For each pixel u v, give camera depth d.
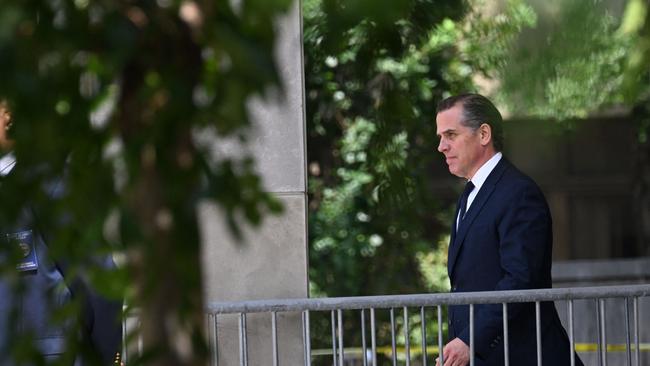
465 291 12.04
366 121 26.31
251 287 13.06
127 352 3.52
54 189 3.36
